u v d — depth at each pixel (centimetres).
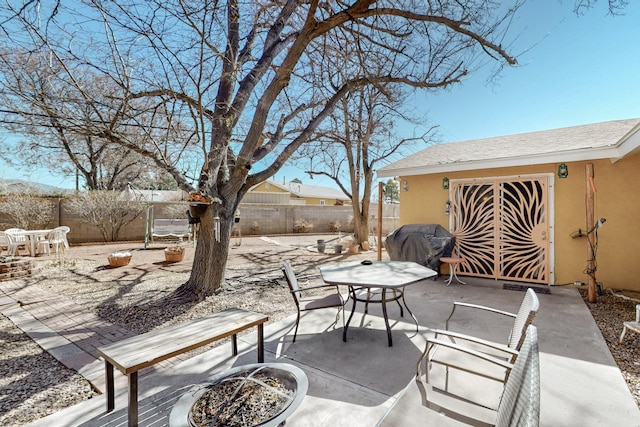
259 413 163
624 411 226
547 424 213
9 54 368
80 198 1298
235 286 596
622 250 550
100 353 216
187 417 160
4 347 351
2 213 1124
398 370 284
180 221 1262
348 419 217
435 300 519
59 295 561
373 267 429
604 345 335
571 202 590
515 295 548
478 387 251
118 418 222
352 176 1312
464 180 701
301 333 376
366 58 539
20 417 227
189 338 236
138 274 739
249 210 1750
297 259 995
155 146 464
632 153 515
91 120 423
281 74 492
